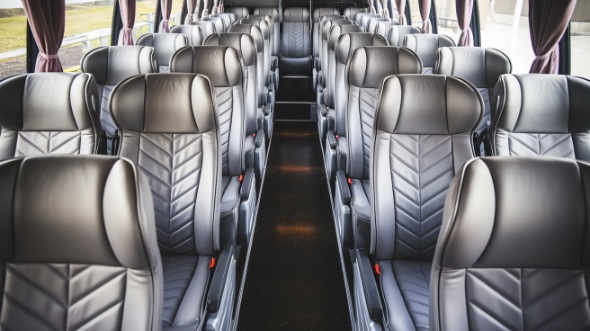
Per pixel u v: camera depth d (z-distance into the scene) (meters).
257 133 3.25
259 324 2.11
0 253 0.93
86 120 1.90
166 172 1.75
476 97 1.68
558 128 2.03
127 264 0.95
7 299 0.94
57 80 1.88
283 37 7.48
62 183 0.89
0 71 2.77
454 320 1.02
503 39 4.50
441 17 6.50
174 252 1.80
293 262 2.62
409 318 1.45
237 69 2.38
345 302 2.28
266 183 3.76
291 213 3.24
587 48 3.13
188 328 1.38
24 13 2.89
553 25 3.00
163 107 1.70
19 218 0.90
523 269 1.00
